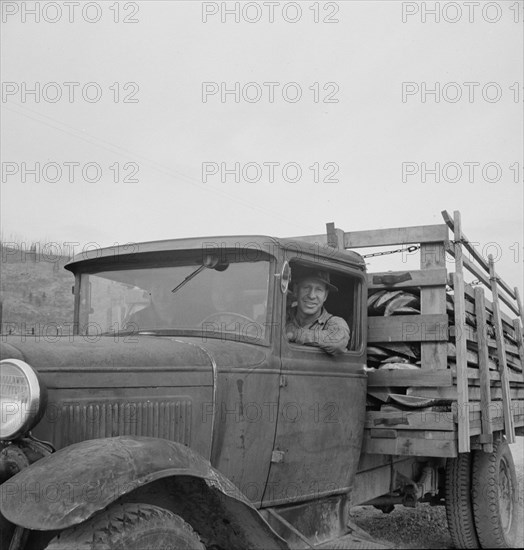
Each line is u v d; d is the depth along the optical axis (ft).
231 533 10.68
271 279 12.85
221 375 11.94
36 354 10.19
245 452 12.26
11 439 9.28
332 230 17.51
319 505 14.20
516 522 19.47
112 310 14.06
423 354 15.66
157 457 9.43
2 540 9.34
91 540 8.55
